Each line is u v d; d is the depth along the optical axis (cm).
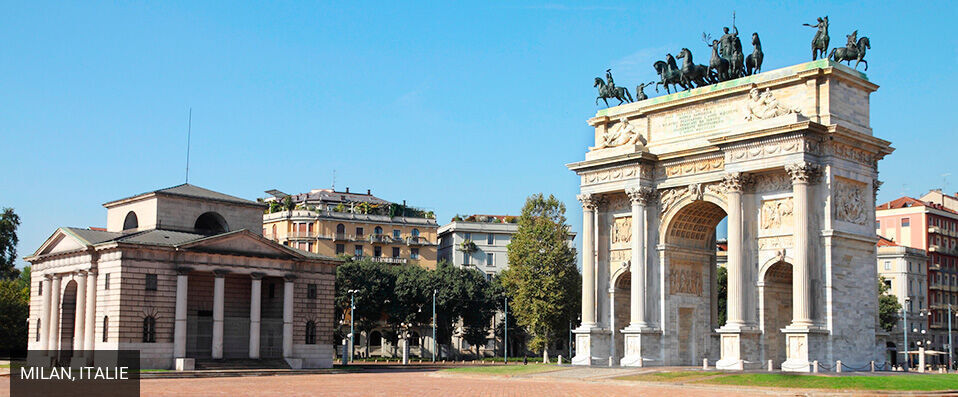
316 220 19638
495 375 9319
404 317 16975
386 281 17012
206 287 11644
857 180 9188
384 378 9288
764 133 8950
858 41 9325
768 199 9256
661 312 9975
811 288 8712
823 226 8831
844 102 9181
